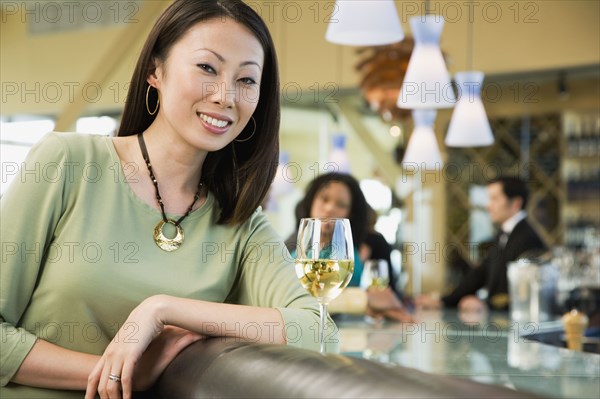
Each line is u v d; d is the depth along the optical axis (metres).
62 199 1.79
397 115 6.15
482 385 0.98
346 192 4.58
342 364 1.15
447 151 9.33
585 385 2.08
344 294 4.18
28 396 1.71
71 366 1.69
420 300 5.78
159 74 1.86
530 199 8.80
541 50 7.86
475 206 9.27
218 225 1.94
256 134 1.96
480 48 8.09
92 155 1.83
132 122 1.92
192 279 1.86
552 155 8.73
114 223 1.81
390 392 1.00
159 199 1.87
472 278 6.62
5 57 11.10
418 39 5.43
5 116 11.19
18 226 1.74
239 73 1.80
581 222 8.57
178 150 1.86
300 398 1.10
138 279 1.79
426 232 9.55
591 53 7.65
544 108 8.70
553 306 4.63
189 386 1.42
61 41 10.80
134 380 1.62
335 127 10.34
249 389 1.22
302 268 1.93
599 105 8.41
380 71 5.94
